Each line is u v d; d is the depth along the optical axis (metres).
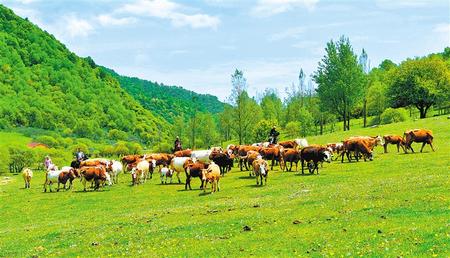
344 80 109.88
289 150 48.56
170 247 21.94
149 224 27.92
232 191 39.38
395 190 28.64
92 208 38.38
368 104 131.25
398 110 108.81
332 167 48.22
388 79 130.25
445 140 61.34
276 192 36.12
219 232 23.88
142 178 52.03
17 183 64.25
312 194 32.06
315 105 140.75
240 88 109.94
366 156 52.44
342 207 25.91
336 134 87.38
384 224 20.98
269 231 22.78
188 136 154.00
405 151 53.25
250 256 18.88
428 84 112.50
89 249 23.39
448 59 170.25
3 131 198.12
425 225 19.81
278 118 159.62
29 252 24.11
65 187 52.25
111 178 54.00
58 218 35.31
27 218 36.47
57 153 108.38
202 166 43.28
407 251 16.86
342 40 111.69
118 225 28.78
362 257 16.91
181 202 36.44
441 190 26.56
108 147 141.50
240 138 110.56
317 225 22.69
